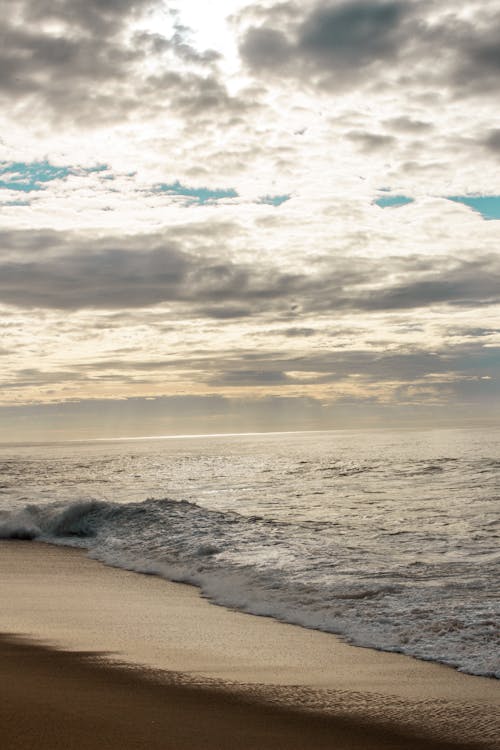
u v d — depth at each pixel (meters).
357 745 5.32
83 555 16.59
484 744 5.41
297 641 8.79
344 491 28.75
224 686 6.82
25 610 10.39
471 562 13.54
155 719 5.57
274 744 5.23
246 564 13.82
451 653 8.09
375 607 10.23
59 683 6.54
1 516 21.53
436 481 31.00
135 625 9.51
